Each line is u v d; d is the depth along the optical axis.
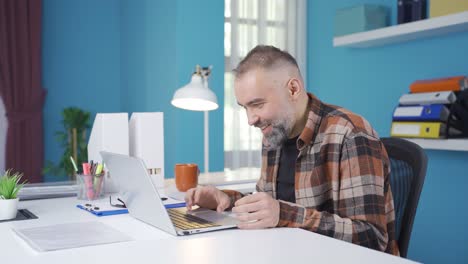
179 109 3.56
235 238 1.02
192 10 3.57
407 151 1.32
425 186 2.71
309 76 3.68
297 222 1.12
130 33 4.44
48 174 4.27
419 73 2.70
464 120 2.24
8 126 4.02
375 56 3.01
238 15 3.73
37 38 4.11
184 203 1.47
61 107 4.39
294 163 1.40
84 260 0.86
